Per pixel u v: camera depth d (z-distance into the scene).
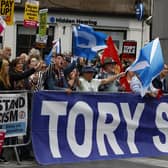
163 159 8.88
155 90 9.38
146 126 9.28
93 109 8.71
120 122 8.98
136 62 9.18
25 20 14.44
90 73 9.17
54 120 8.38
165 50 12.77
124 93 9.03
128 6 25.66
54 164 8.19
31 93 8.34
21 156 8.54
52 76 9.17
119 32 25.62
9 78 8.50
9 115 8.16
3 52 9.84
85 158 8.51
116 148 8.88
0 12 13.44
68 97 8.49
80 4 25.05
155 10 13.15
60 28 24.72
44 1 24.48
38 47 14.83
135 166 8.18
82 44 10.59
